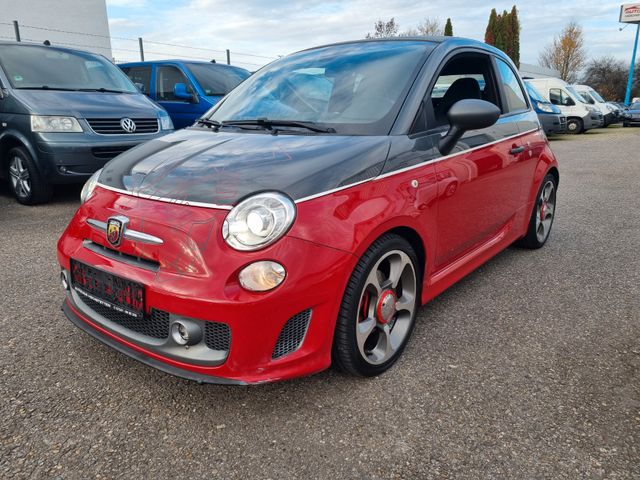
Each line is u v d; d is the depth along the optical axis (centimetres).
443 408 210
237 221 188
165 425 199
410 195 232
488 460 181
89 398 215
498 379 232
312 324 198
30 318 288
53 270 362
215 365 189
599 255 417
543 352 257
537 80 1923
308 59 321
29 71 574
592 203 636
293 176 203
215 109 321
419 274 257
